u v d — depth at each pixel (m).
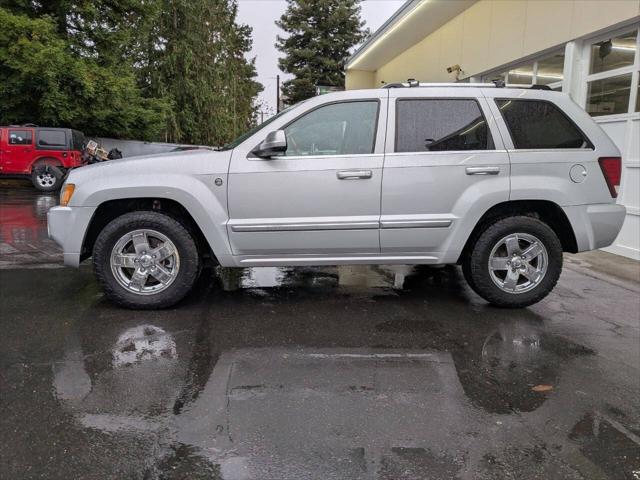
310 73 32.31
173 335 3.93
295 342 3.85
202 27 24.72
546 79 9.15
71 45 16.77
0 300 4.71
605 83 7.61
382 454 2.48
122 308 4.50
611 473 2.38
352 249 4.41
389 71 18.66
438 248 4.43
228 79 26.95
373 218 4.31
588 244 4.54
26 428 2.64
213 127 25.33
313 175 4.25
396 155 4.30
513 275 4.57
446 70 13.12
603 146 4.53
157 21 23.06
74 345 3.71
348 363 3.51
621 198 7.30
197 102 24.34
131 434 2.61
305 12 33.00
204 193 4.25
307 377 3.29
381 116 4.36
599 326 4.34
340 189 4.27
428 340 3.94
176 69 23.81
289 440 2.59
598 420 2.84
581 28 7.84
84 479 2.27
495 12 10.51
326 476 2.31
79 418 2.75
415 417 2.83
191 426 2.69
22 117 16.12
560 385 3.25
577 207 4.44
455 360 3.59
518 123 4.46
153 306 4.45
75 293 4.94
